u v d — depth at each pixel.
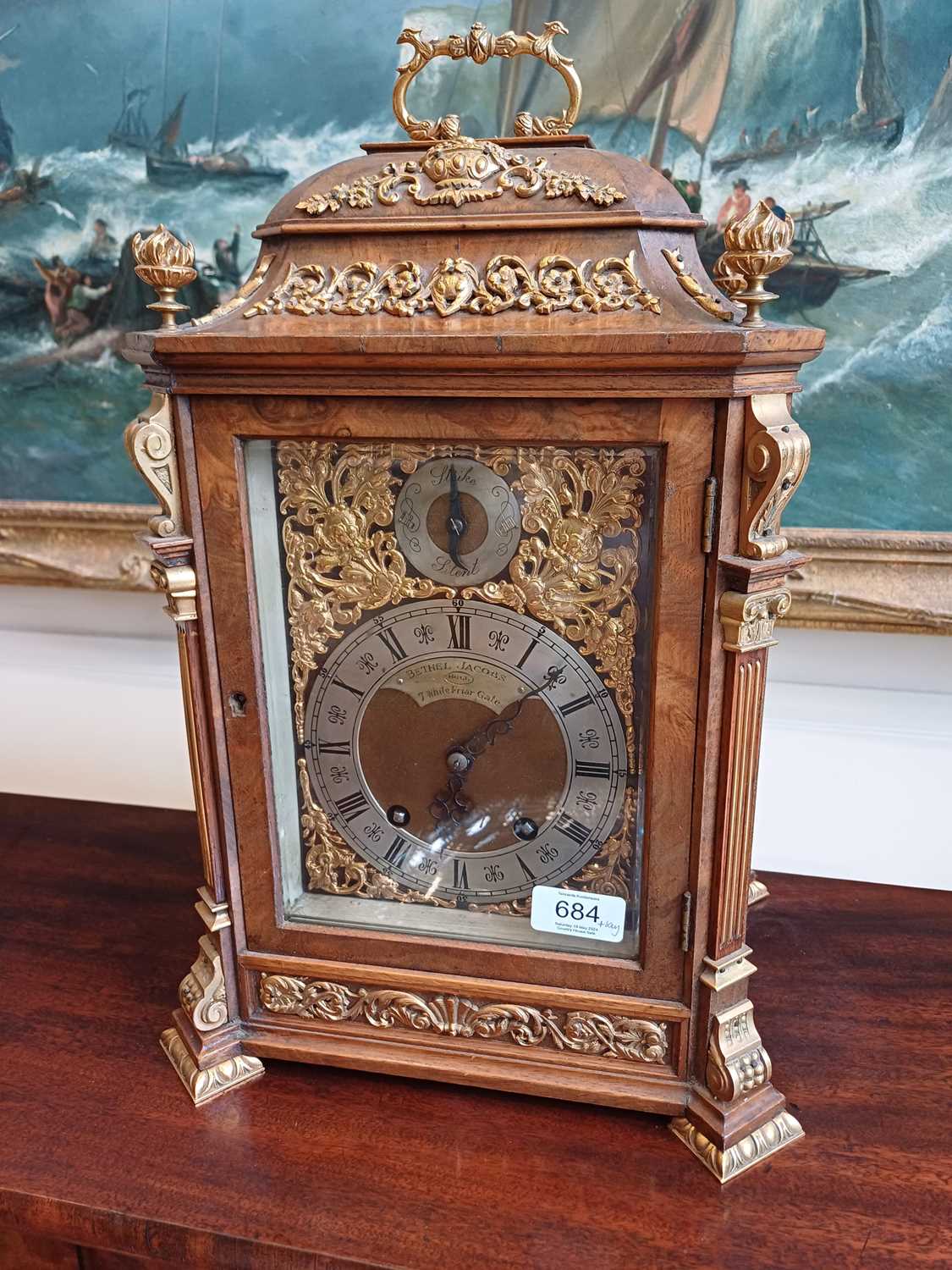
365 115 0.87
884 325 0.82
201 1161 0.62
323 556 0.61
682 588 0.54
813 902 0.93
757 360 0.48
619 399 0.52
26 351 0.96
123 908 0.91
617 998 0.63
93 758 1.15
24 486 1.01
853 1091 0.67
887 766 0.97
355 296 0.55
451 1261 0.55
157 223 0.92
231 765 0.64
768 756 1.00
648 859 0.60
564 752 0.61
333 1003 0.68
